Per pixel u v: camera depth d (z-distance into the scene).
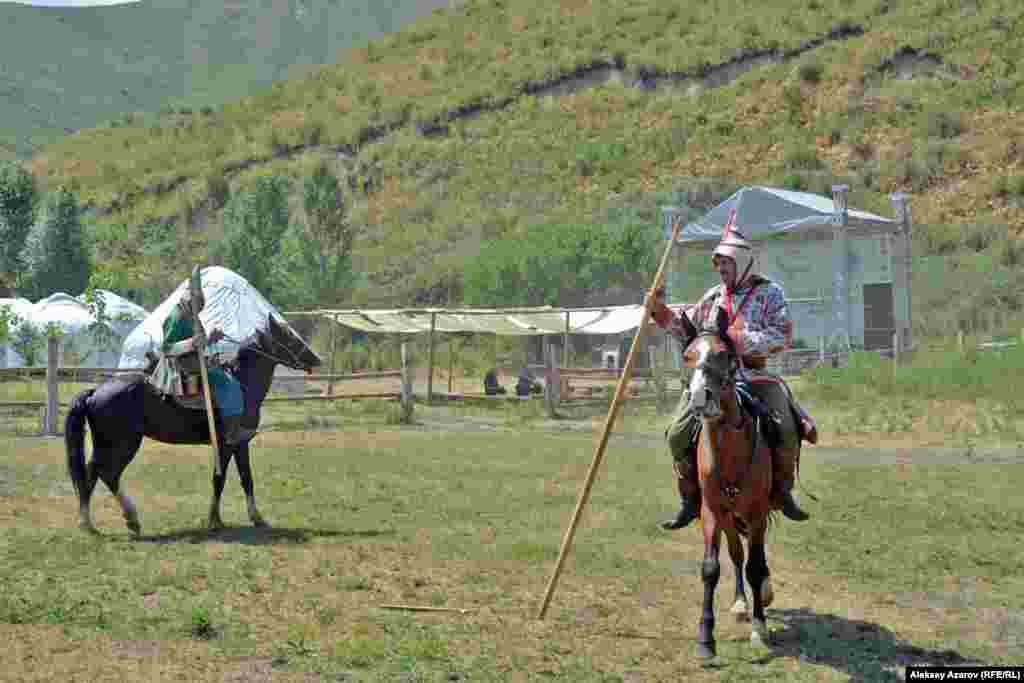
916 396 28.17
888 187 57.47
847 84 67.38
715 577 7.43
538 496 14.19
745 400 7.56
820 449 19.78
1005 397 26.34
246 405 11.83
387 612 8.38
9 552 10.12
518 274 49.97
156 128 97.88
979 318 43.66
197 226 72.50
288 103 93.38
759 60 73.81
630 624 8.23
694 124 68.44
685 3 86.69
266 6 195.25
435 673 6.91
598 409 29.00
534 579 9.59
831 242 41.00
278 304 53.97
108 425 11.11
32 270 56.19
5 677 6.71
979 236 50.91
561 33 87.81
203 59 181.12
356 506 13.27
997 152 57.19
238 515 12.59
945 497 14.24
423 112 79.00
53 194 60.16
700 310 8.10
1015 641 8.02
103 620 7.92
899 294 40.66
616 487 15.15
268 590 8.93
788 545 11.30
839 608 8.89
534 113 76.44
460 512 12.90
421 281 56.16
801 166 61.34
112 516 12.45
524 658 7.27
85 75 172.00
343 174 75.38
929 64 66.94
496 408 30.19
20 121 146.88
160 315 28.97
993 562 10.56
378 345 49.00
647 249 49.62
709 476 7.39
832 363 36.12
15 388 30.42
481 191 67.75
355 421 26.02
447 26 99.25
